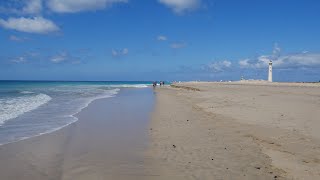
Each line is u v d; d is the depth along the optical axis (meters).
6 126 14.36
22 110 20.34
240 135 12.06
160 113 19.83
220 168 8.02
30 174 7.67
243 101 25.34
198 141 11.23
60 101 29.02
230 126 14.05
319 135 11.35
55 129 13.87
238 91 43.03
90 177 7.50
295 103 22.56
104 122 16.17
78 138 12.01
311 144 10.16
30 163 8.59
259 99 26.89
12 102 25.83
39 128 14.03
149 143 11.11
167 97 36.78
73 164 8.55
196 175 7.54
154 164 8.52
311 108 19.20
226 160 8.71
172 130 13.55
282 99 26.66
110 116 18.62
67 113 19.73
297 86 62.59
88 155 9.50
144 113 20.16
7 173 7.72
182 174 7.65
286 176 7.34
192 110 21.20
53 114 19.00
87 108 23.20
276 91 41.06
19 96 34.66
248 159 8.75
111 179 7.38
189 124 15.05
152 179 7.36
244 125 14.02
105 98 35.41
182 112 20.09
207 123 15.21
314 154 9.05
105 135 12.62
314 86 61.91
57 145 10.80
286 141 10.66
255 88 53.56
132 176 7.57
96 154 9.62
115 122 16.17
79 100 30.98
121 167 8.28
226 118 16.38
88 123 15.78
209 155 9.28
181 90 59.09
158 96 39.03
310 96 30.55
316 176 7.30
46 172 7.85
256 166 8.12
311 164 8.18
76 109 22.23
